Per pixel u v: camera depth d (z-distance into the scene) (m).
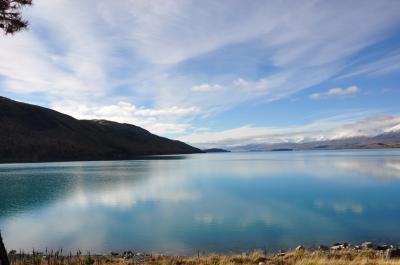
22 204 49.75
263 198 52.12
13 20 11.41
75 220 38.00
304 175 90.50
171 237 29.55
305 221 35.34
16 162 180.75
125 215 40.41
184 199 52.28
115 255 23.92
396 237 28.53
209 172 106.81
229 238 28.75
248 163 163.50
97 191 63.03
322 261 15.89
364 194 55.06
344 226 32.81
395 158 185.12
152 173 103.94
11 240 29.72
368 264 15.26
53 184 74.75
